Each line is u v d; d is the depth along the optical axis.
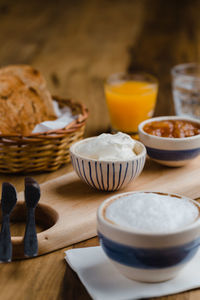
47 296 1.07
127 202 1.10
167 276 1.06
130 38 3.54
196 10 4.20
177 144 1.63
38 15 4.20
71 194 1.53
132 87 2.25
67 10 4.35
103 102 2.44
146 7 4.38
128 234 1.01
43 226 1.44
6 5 4.54
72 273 1.16
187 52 3.18
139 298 1.04
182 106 2.34
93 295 1.04
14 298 1.07
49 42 3.48
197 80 2.37
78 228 1.31
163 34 3.59
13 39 3.56
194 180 1.62
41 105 1.92
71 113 1.98
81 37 3.59
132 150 1.55
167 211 1.06
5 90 1.91
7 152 1.67
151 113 2.18
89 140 1.60
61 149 1.73
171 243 1.01
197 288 1.08
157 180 1.63
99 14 4.20
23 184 1.67
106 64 3.00
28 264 1.20
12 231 1.38
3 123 1.82
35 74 2.01
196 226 1.03
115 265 1.08
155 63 3.00
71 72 2.87
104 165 1.45
